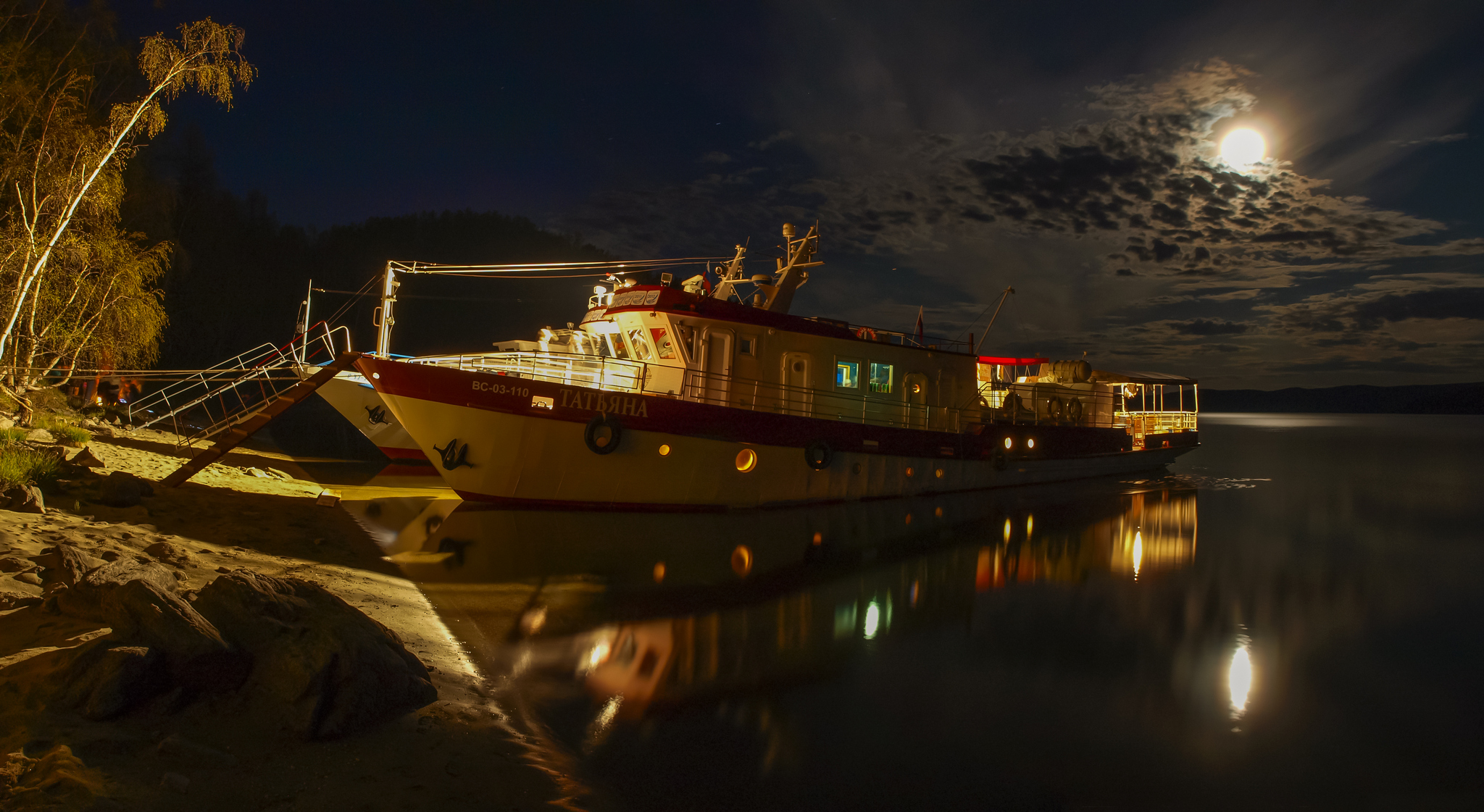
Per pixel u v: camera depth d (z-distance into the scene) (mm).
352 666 5043
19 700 4324
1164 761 6793
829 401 18234
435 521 14180
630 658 8055
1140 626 11008
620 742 6043
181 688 4641
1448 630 11219
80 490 10961
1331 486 31766
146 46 17109
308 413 55219
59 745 3967
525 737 5637
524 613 9281
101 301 21547
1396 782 6574
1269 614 11906
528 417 14969
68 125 18234
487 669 7141
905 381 19562
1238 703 8203
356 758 4645
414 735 5137
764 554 13844
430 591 9734
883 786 5898
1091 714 7711
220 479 15781
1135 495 25406
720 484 16531
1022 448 22594
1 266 18078
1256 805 6137
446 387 14680
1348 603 12758
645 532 14609
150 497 11750
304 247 117562
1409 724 7781
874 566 13695
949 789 5996
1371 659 9852
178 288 58250
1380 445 68688
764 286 19531
